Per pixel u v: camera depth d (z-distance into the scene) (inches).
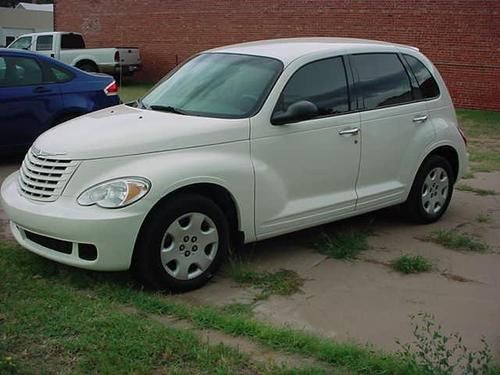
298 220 211.0
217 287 190.7
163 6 962.7
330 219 222.2
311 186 214.7
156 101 225.0
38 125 343.9
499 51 633.6
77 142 182.9
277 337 151.6
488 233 252.5
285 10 809.5
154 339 147.0
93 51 896.9
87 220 169.8
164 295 182.5
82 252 175.5
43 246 185.3
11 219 189.3
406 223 262.5
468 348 152.7
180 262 183.0
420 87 256.1
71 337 148.2
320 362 141.3
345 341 156.2
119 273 191.2
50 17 1750.7
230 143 193.9
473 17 644.7
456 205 295.9
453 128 267.0
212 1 896.9
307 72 217.2
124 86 924.0
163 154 183.3
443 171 264.2
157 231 176.2
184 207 180.4
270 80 209.3
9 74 336.2
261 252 221.9
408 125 246.1
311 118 212.5
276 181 203.5
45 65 349.7
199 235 186.1
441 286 195.8
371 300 183.6
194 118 199.0
